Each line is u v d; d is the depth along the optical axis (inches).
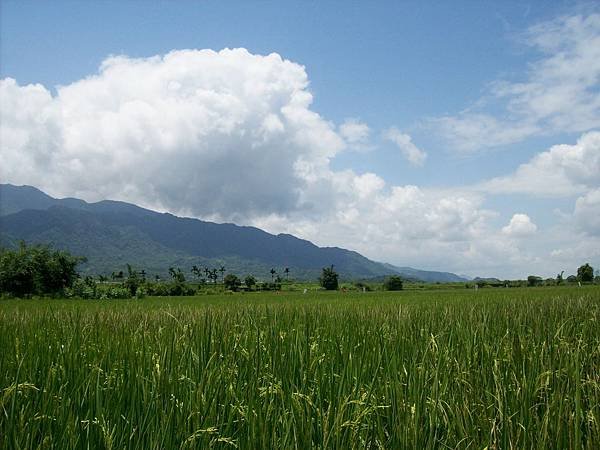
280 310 529.0
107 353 249.1
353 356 235.1
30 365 236.4
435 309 596.4
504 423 167.5
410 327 347.3
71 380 210.1
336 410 179.3
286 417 174.2
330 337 307.1
